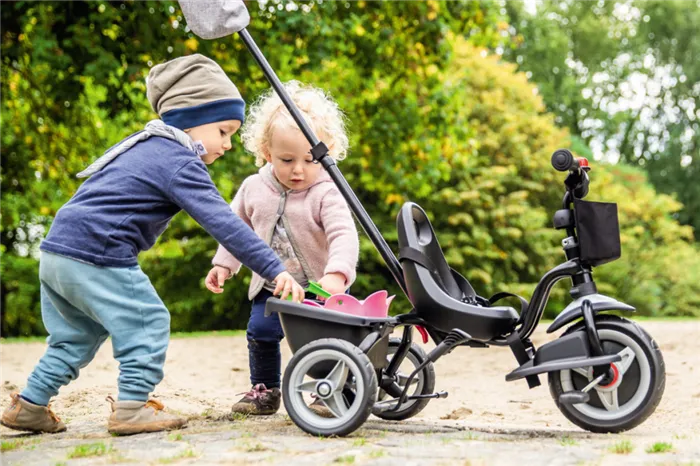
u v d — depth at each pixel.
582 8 29.98
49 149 12.00
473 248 18.23
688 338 6.77
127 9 8.97
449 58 11.07
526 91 21.02
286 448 2.45
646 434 2.91
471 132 12.18
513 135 19.61
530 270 19.08
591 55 29.70
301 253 3.28
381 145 11.55
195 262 19.28
